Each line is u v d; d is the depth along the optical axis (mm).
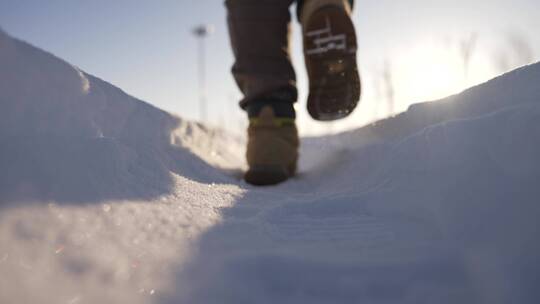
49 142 721
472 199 672
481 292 489
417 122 1233
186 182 971
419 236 666
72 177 689
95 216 641
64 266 525
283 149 1360
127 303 477
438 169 771
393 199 808
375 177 976
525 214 608
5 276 491
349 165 1340
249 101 1386
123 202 713
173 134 1397
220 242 642
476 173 706
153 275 528
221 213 804
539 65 966
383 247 622
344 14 1214
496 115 767
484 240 603
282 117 1382
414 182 806
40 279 498
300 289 501
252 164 1354
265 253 556
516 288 496
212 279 519
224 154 1832
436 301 477
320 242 661
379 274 518
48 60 811
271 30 1350
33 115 736
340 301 482
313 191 1230
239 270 528
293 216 812
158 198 799
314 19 1224
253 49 1352
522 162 669
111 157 789
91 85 965
